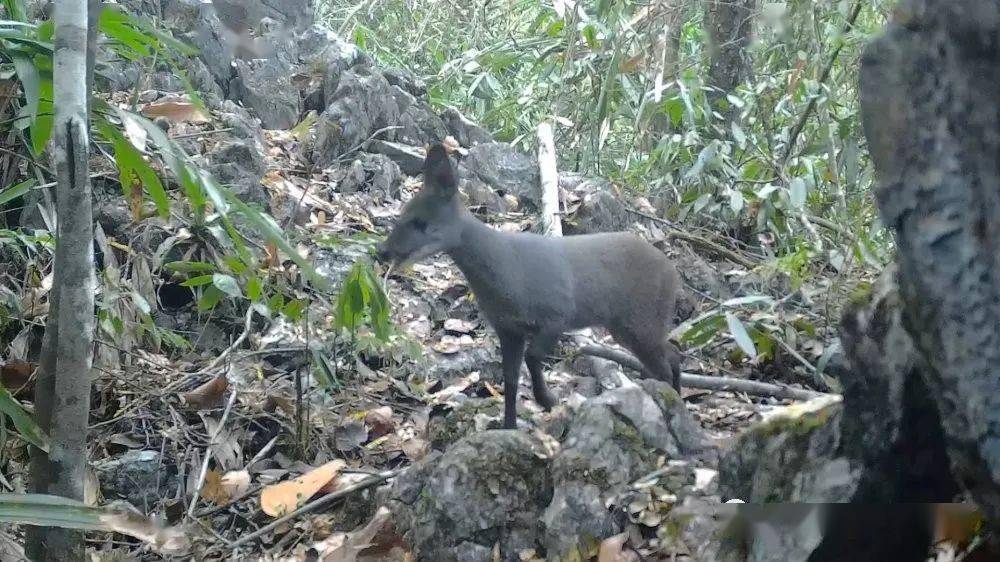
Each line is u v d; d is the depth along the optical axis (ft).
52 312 8.80
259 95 21.93
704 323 14.87
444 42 32.68
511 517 9.99
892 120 4.53
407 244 11.84
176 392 14.02
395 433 13.82
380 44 33.06
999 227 4.20
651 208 21.95
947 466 5.69
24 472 12.31
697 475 9.27
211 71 21.62
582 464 9.64
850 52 19.40
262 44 23.43
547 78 25.88
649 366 13.64
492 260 12.05
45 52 10.50
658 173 23.30
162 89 19.83
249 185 17.39
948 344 4.37
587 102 24.13
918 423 5.60
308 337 13.83
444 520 9.95
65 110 8.51
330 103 22.50
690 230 21.56
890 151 4.55
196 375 14.24
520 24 33.17
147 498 12.63
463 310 17.15
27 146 13.61
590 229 20.03
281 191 18.33
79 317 8.70
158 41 12.39
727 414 13.92
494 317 12.29
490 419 12.34
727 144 20.95
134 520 8.16
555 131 25.45
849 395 5.98
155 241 15.96
